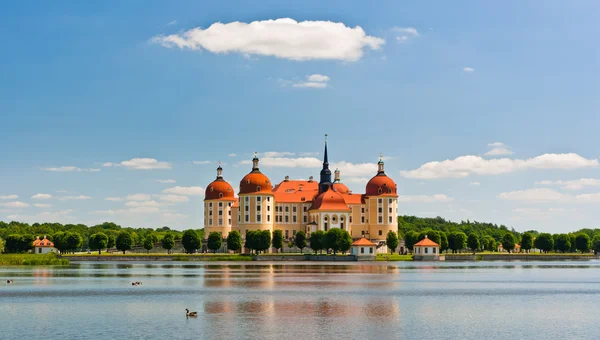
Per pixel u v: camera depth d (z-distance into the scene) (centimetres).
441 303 12312
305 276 18662
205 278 17825
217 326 9638
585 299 13200
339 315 10706
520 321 10294
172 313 10850
